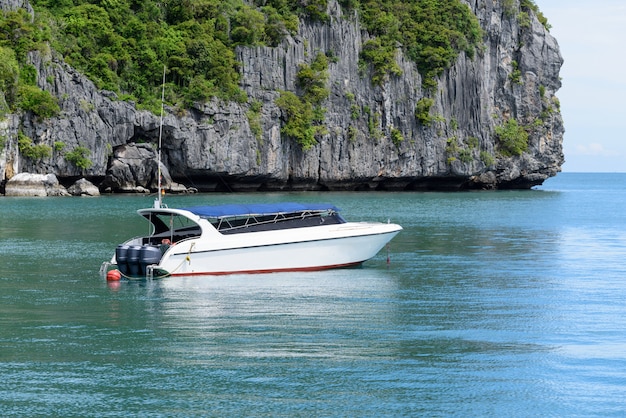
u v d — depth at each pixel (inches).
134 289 1935.3
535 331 1555.1
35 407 1140.5
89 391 1199.6
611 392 1218.6
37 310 1699.1
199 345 1430.9
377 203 5846.5
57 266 2287.2
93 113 6614.2
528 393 1211.2
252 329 1545.3
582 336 1520.7
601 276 2224.4
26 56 6530.5
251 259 2133.4
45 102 6378.0
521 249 2876.5
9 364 1315.2
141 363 1325.0
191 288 1953.7
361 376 1273.4
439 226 3848.4
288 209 2231.8
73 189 6373.0
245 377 1262.3
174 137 6963.6
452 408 1155.9
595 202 6619.1
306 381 1249.4
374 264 2406.5
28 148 6274.6
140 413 1124.5
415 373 1290.6
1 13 6825.8
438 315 1688.0
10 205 4911.4
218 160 7219.5
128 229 3361.2
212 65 7564.0
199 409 1139.3
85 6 7716.5
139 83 7411.4
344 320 1632.6
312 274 2180.1
